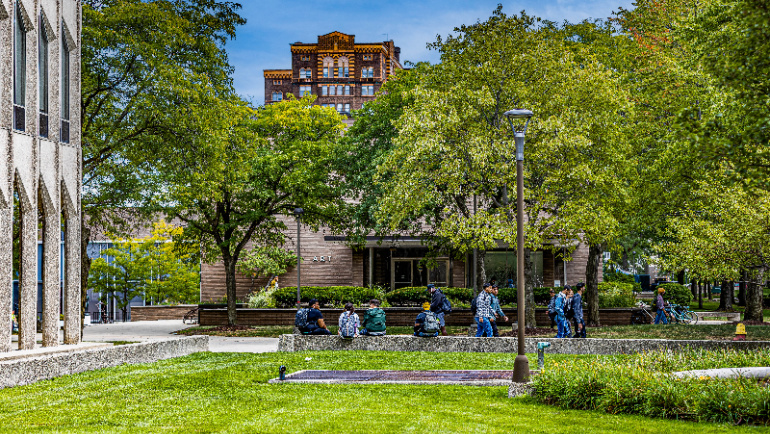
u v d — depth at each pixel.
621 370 11.58
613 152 25.30
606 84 24.67
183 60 26.94
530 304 26.08
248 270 44.69
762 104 14.05
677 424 9.58
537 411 10.68
